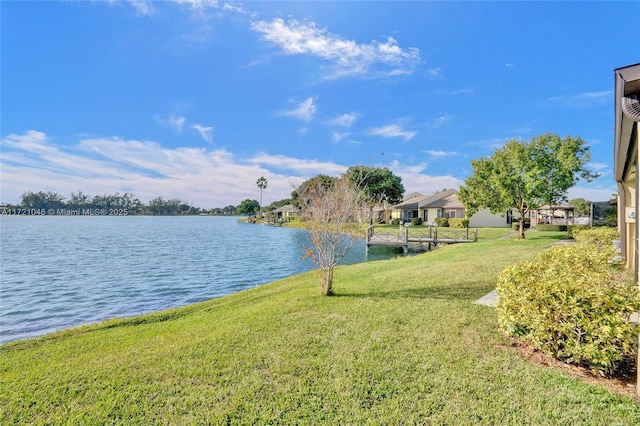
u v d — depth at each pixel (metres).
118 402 3.19
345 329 4.95
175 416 2.92
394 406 2.92
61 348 5.18
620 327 3.04
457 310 5.67
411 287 7.79
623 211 9.84
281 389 3.29
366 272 10.96
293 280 10.81
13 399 3.36
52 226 56.34
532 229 31.44
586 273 4.11
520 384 3.16
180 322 6.50
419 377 3.39
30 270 15.80
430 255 15.87
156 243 29.38
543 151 18.72
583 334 3.36
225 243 29.53
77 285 12.64
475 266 10.33
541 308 3.53
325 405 2.98
